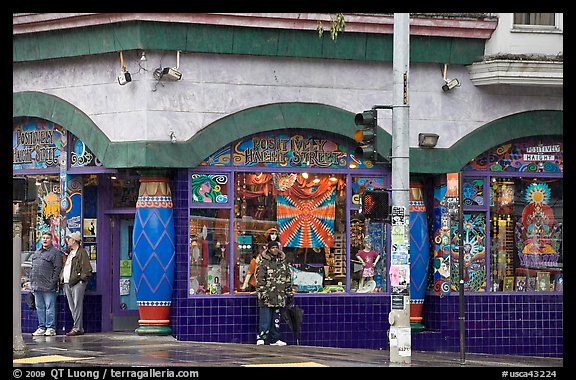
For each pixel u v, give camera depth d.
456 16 22.66
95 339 21.56
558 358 22.97
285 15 21.58
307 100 22.27
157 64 21.36
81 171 22.50
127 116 21.45
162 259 21.44
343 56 22.30
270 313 21.56
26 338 21.83
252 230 22.09
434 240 23.30
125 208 22.88
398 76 18.64
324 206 22.58
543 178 24.03
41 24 22.12
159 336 21.58
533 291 23.83
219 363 17.58
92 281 23.02
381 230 22.92
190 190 21.64
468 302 23.30
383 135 22.81
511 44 22.97
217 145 21.61
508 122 23.53
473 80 23.23
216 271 21.81
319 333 22.30
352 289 22.66
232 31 21.52
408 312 18.66
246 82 21.89
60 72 22.52
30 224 23.36
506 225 23.77
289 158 22.38
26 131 23.33
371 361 18.91
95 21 21.42
